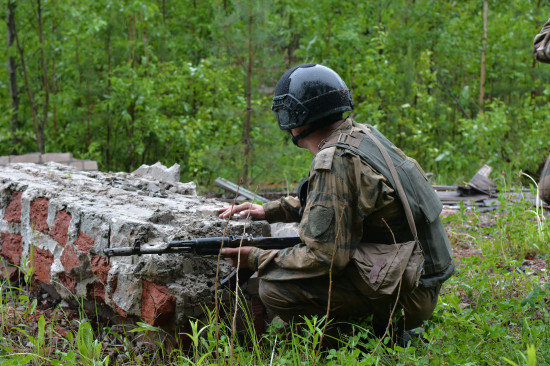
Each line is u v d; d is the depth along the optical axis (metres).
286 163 9.79
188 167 11.09
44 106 11.14
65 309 3.94
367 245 2.96
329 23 11.92
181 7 13.68
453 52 12.30
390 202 2.84
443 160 10.45
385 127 11.11
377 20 12.52
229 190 7.52
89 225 3.54
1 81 11.66
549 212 6.92
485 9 11.75
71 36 10.75
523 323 3.29
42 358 3.05
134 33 11.73
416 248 2.90
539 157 10.09
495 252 5.04
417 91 10.98
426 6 12.11
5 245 4.48
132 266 3.20
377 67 11.19
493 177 10.07
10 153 11.02
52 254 3.93
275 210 3.51
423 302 3.01
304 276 2.90
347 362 2.62
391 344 3.02
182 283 3.15
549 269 4.66
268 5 9.20
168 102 11.16
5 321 3.62
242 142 9.64
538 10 12.26
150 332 3.31
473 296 3.98
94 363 2.84
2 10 10.58
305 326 3.18
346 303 2.99
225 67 10.84
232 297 3.30
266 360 3.01
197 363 2.73
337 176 2.81
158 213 3.46
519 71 11.71
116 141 11.15
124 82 10.62
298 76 3.04
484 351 2.99
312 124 3.07
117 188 4.49
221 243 3.03
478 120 10.39
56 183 4.45
